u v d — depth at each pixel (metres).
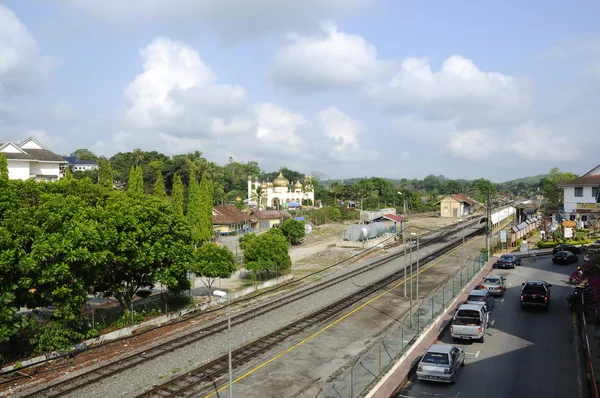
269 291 45.84
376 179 171.62
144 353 28.69
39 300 28.80
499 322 33.62
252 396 22.16
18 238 25.89
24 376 25.14
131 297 35.44
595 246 60.12
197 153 150.12
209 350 29.14
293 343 30.12
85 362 27.33
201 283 49.44
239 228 97.12
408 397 21.70
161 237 34.66
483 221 97.12
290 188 169.62
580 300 36.28
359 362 22.88
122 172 124.69
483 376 24.05
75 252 27.30
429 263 60.25
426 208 153.50
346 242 77.62
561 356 26.48
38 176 77.69
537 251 64.50
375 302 40.88
